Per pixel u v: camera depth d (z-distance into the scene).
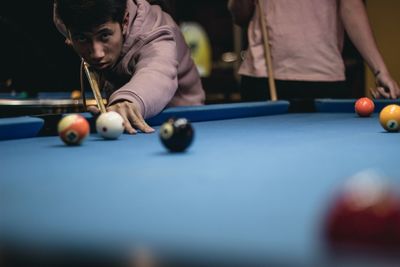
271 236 0.95
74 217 1.09
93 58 3.08
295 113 3.64
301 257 0.83
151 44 3.16
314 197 1.26
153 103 2.76
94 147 2.12
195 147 2.10
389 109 2.53
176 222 1.05
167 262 0.85
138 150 2.03
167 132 1.94
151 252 0.87
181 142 1.94
